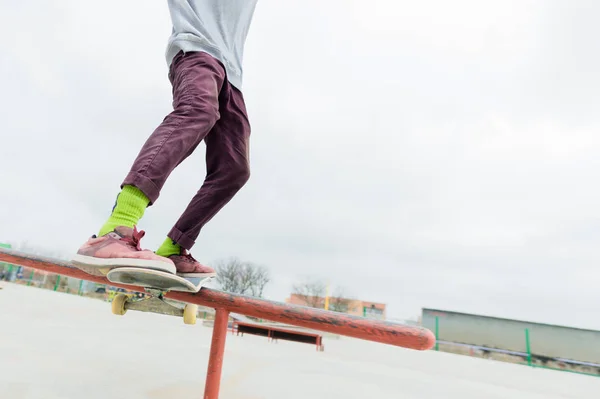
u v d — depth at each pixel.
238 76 1.61
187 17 1.44
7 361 1.99
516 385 5.10
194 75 1.29
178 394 1.73
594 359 14.98
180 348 3.55
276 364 3.55
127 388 1.71
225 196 1.56
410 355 8.97
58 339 3.06
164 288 1.20
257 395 2.04
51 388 1.57
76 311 6.32
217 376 1.27
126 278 1.12
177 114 1.21
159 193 1.13
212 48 1.40
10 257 1.53
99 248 1.04
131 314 8.45
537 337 15.74
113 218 1.11
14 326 3.50
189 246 1.46
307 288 38.50
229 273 35.78
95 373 1.95
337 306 35.59
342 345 10.51
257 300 1.25
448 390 3.53
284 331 8.64
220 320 1.31
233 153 1.56
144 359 2.63
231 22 1.59
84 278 1.45
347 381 3.06
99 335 3.71
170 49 1.40
